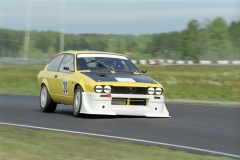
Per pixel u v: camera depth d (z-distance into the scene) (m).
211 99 40.72
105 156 13.98
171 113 26.03
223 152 15.33
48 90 25.80
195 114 26.02
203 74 87.50
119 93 22.17
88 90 22.19
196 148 15.84
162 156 14.22
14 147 14.64
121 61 25.00
